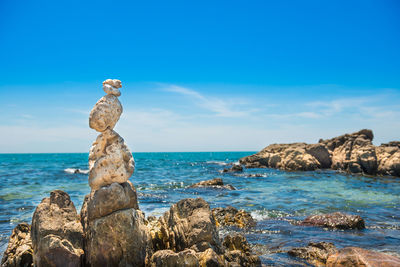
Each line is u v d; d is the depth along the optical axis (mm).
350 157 41188
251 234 10508
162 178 31984
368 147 39031
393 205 16172
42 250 6078
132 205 7000
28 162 69312
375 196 19391
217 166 55344
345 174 37750
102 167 6625
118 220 6359
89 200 6730
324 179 31375
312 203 16625
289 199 18000
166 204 16281
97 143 6953
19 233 7793
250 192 21125
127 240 6363
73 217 7070
